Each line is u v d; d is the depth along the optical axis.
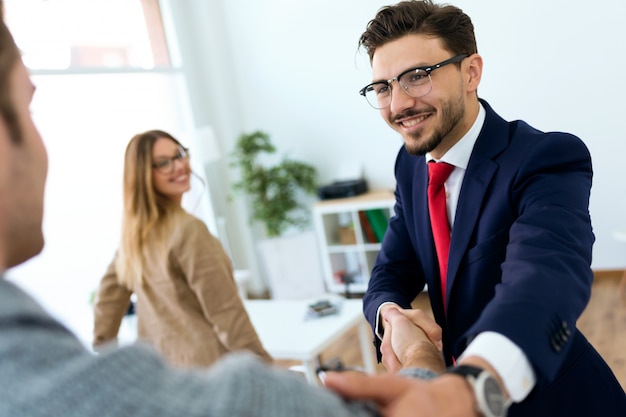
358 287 5.43
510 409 1.04
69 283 4.44
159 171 2.00
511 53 4.57
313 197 5.87
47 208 4.38
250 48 5.83
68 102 4.64
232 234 6.15
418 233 1.29
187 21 5.80
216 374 0.37
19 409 0.31
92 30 4.90
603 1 4.17
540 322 0.66
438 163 1.18
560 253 0.81
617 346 3.46
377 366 3.74
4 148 0.40
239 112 6.06
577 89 4.40
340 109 5.54
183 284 1.98
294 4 5.50
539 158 1.03
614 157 4.39
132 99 5.25
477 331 0.67
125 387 0.34
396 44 1.08
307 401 0.37
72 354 0.35
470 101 1.13
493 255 1.07
